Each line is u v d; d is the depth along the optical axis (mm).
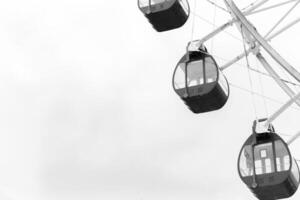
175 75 29266
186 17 30594
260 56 27312
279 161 26438
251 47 27516
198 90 28828
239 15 27328
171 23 30562
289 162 26297
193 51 29047
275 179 26406
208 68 28828
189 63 29125
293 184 26797
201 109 29672
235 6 27359
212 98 28938
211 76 28719
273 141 26594
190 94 28953
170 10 29875
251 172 26734
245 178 26797
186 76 29062
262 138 26781
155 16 30312
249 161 26797
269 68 27109
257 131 26828
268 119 26781
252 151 26797
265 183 26547
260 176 26609
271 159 26500
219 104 29281
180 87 29125
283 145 26484
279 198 27172
